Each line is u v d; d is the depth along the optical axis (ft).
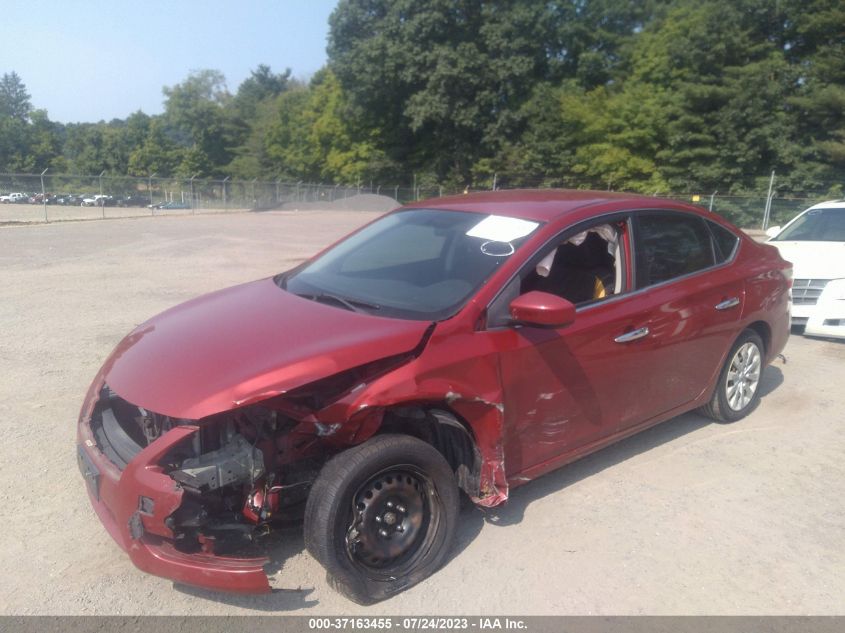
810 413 18.53
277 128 213.87
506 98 159.02
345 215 129.70
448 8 153.58
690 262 15.56
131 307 29.76
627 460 15.44
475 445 11.43
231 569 9.45
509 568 11.34
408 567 10.80
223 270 42.01
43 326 25.98
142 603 10.33
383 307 11.94
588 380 12.95
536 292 11.42
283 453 10.29
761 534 12.57
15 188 103.45
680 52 128.77
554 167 151.33
